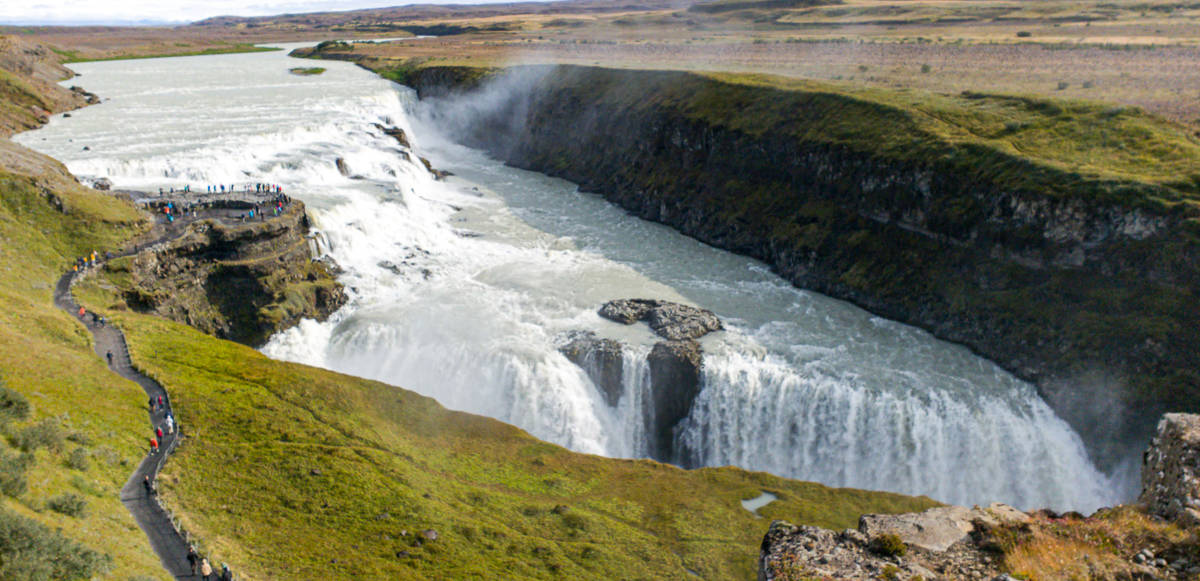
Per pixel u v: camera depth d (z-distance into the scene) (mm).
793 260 94250
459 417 63812
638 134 125875
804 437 68250
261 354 67875
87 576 30125
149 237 77625
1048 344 71000
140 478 45281
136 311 71125
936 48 153875
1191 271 66625
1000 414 66500
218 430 52594
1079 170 75625
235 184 99438
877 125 95875
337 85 179250
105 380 55188
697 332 76625
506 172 144125
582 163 137000
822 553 24188
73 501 37219
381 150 128500
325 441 54094
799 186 100688
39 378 50969
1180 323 65688
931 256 84188
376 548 42750
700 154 114875
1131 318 68125
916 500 55812
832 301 87938
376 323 79312
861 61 148000
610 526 49781
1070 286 72938
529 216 115812
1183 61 115625
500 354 72312
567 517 50000
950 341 77938
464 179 136625
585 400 71500
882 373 70875
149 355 61812
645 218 116188
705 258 100125
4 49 141250
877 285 86062
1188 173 71875
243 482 47344
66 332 60344
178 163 101500
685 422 71062
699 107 117625
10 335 55156
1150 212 69188
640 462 60750
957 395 68062
